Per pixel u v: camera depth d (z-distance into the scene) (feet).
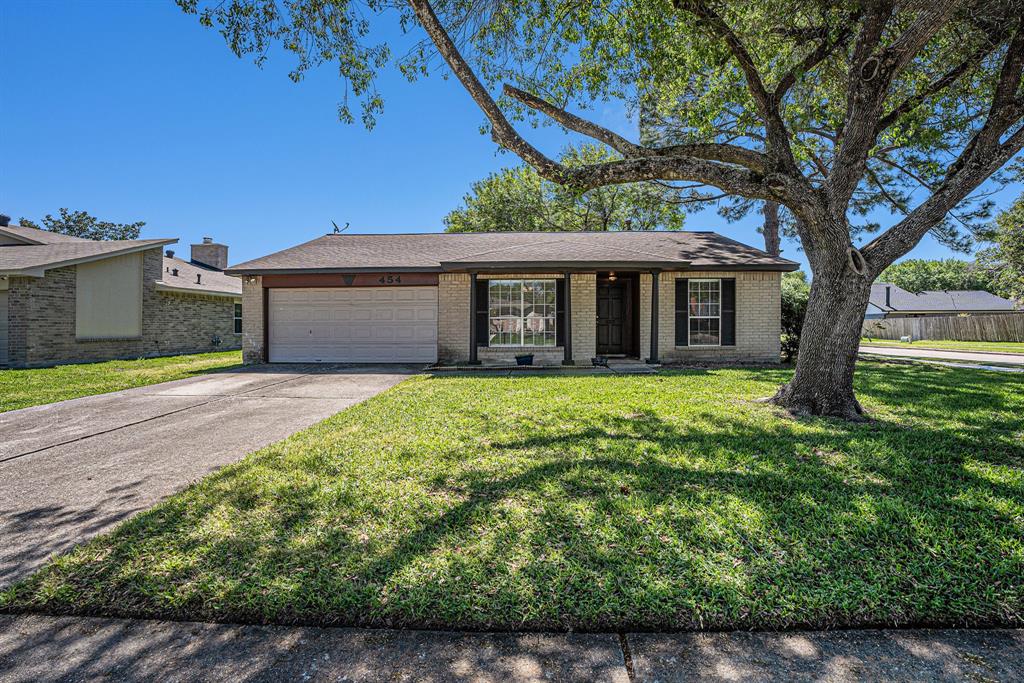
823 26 23.70
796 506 9.91
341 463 13.03
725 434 15.52
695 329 38.96
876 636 6.42
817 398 18.66
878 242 18.48
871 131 17.85
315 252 44.45
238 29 20.86
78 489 11.62
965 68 22.17
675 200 50.24
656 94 33.17
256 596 7.09
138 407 21.81
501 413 18.92
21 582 7.55
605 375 31.14
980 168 17.53
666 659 6.03
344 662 6.01
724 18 23.93
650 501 10.19
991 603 6.90
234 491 11.10
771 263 37.78
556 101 24.81
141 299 50.31
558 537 8.70
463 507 10.03
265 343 41.88
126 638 6.46
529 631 6.53
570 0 21.34
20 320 39.19
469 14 21.75
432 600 6.95
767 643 6.30
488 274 39.93
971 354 53.88
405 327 41.45
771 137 21.33
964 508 9.75
